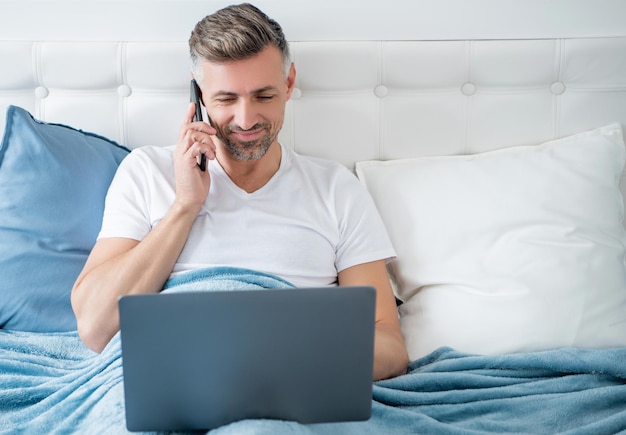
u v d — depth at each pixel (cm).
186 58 165
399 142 169
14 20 166
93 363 121
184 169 133
